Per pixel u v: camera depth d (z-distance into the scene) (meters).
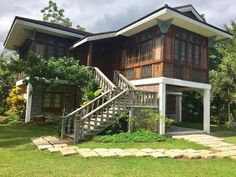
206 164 6.33
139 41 12.98
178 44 12.03
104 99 10.90
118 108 10.21
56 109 15.53
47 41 14.94
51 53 15.08
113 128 10.10
